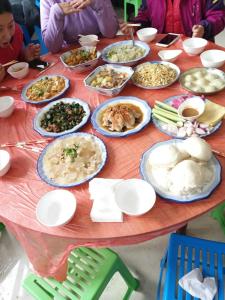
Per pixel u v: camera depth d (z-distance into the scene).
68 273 1.24
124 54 1.67
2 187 1.05
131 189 0.94
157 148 1.03
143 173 0.98
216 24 1.86
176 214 0.87
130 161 1.07
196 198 0.88
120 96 1.39
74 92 1.50
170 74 1.43
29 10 2.92
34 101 1.47
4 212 0.97
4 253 1.78
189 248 1.18
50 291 1.24
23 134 1.30
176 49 1.67
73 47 1.93
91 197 0.96
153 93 1.39
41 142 1.23
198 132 1.09
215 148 1.04
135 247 1.69
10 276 1.67
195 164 0.90
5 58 1.96
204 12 1.94
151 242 1.70
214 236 1.68
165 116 1.20
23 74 1.69
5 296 1.59
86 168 1.06
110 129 1.22
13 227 1.06
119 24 2.00
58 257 1.04
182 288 1.07
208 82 1.34
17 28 2.04
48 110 1.38
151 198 0.90
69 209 0.93
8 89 1.63
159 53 1.62
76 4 1.77
